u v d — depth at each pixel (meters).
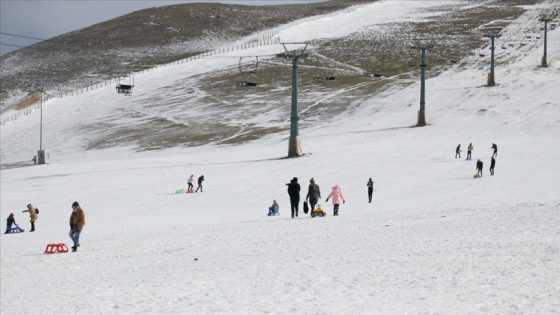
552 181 107.88
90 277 44.97
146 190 135.12
